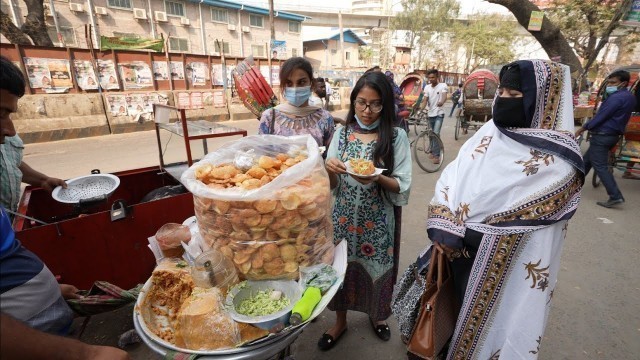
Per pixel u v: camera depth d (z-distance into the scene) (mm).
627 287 2871
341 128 2051
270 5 16312
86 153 7137
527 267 1384
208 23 19312
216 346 1060
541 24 8055
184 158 3107
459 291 1660
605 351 2213
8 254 1103
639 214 4406
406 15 33625
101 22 15547
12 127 1102
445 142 9211
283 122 2271
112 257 2115
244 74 3420
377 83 1762
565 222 1431
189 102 11086
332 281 1262
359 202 1966
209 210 1233
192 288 1285
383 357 2203
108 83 9430
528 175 1342
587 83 10992
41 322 1198
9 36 9781
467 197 1497
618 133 4410
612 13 11297
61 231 1914
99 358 860
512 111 1377
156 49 10852
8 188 1916
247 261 1245
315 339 2367
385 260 2061
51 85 8484
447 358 1658
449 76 29938
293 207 1204
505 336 1457
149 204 2180
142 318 1238
